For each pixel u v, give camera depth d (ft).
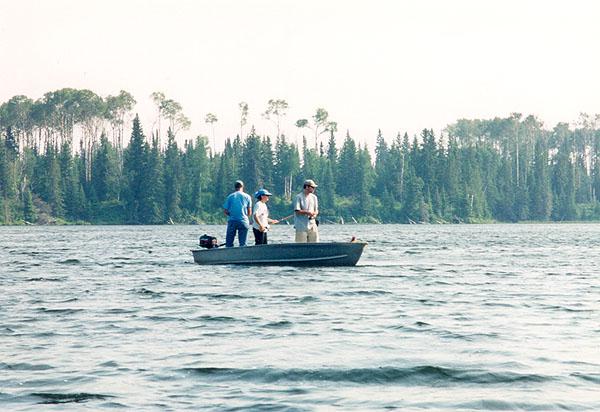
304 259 107.65
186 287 83.82
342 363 43.55
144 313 63.87
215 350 47.62
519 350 47.37
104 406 35.22
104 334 53.78
